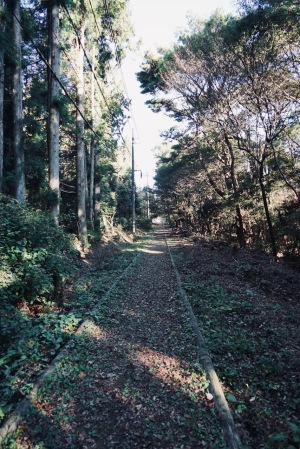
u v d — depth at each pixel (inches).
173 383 172.7
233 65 572.7
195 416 142.9
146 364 196.1
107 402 156.6
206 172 889.5
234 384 172.9
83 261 548.7
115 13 686.5
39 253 270.2
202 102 722.2
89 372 184.9
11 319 203.3
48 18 531.5
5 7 399.9
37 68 641.6
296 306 322.7
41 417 143.3
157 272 516.7
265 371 182.7
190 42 674.8
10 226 272.1
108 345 224.4
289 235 617.6
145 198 3090.6
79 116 685.3
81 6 595.2
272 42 507.2
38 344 212.4
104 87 864.9
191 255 694.5
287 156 649.6
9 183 471.2
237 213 808.9
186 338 232.8
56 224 343.3
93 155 923.4
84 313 284.8
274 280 421.1
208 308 303.1
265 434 135.3
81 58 673.6
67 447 126.5
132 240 1192.2
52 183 500.1
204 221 1254.3
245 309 295.6
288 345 219.3
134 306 324.8
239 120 632.4
